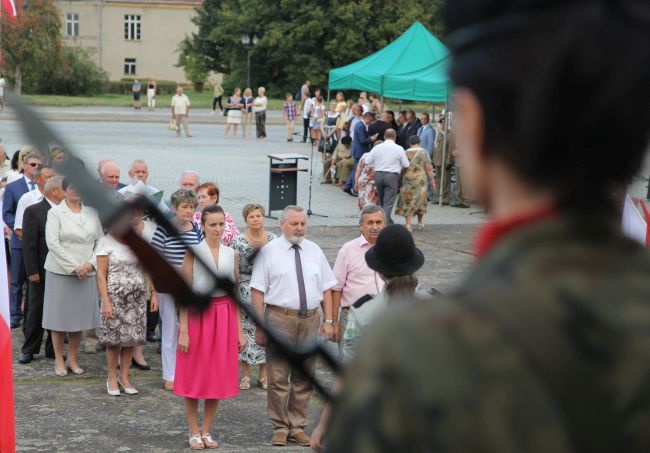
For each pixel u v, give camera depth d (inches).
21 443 247.0
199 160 961.5
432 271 464.8
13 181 364.5
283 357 44.1
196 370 246.2
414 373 29.3
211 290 41.6
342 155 792.3
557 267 31.1
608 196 32.3
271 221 610.9
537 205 32.3
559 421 29.0
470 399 28.9
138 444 251.1
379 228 250.2
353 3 2153.1
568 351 29.5
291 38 2218.3
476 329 29.8
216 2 2566.4
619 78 30.6
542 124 31.0
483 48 32.2
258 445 253.3
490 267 31.9
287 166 626.5
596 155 31.4
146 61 2844.5
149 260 39.3
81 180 37.0
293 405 253.9
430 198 721.0
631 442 29.3
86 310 305.6
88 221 300.8
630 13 31.0
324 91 2267.5
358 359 30.7
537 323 29.9
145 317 289.4
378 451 29.1
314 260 255.8
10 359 195.6
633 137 31.2
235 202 680.4
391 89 711.7
